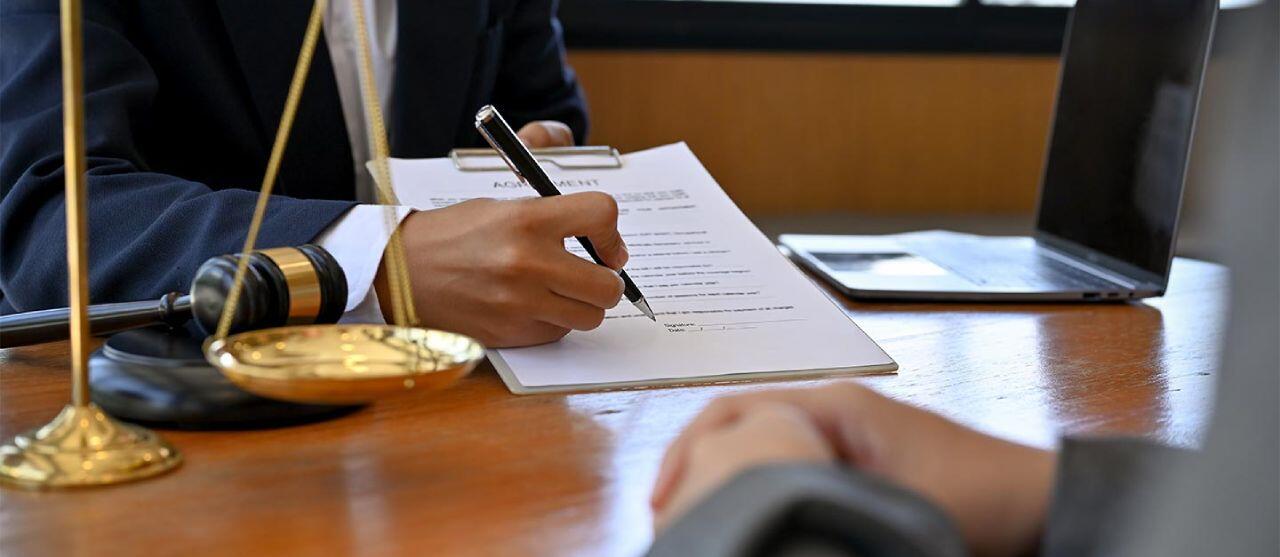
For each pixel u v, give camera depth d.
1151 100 1.28
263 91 1.44
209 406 0.69
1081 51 1.47
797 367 0.87
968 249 1.46
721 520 0.37
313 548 0.53
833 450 0.53
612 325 0.94
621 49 2.87
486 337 0.88
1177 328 1.10
